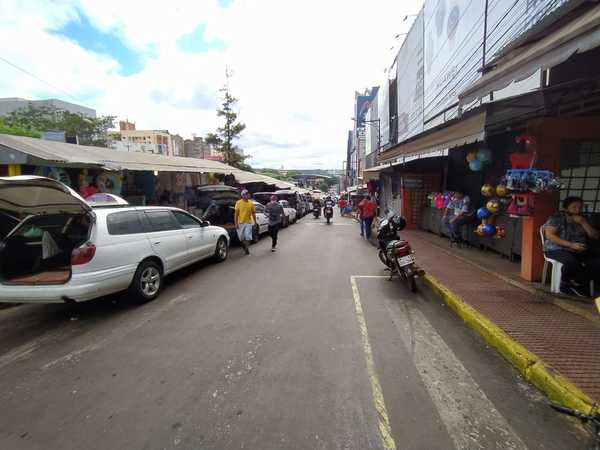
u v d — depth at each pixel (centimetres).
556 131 531
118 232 527
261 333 423
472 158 834
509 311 454
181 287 643
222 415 268
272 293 592
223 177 2128
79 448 237
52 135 1389
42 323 476
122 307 534
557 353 337
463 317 461
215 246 834
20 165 783
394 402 280
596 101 459
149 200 1369
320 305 526
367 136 3484
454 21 1001
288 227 1825
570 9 341
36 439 247
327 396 289
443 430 248
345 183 7500
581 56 429
